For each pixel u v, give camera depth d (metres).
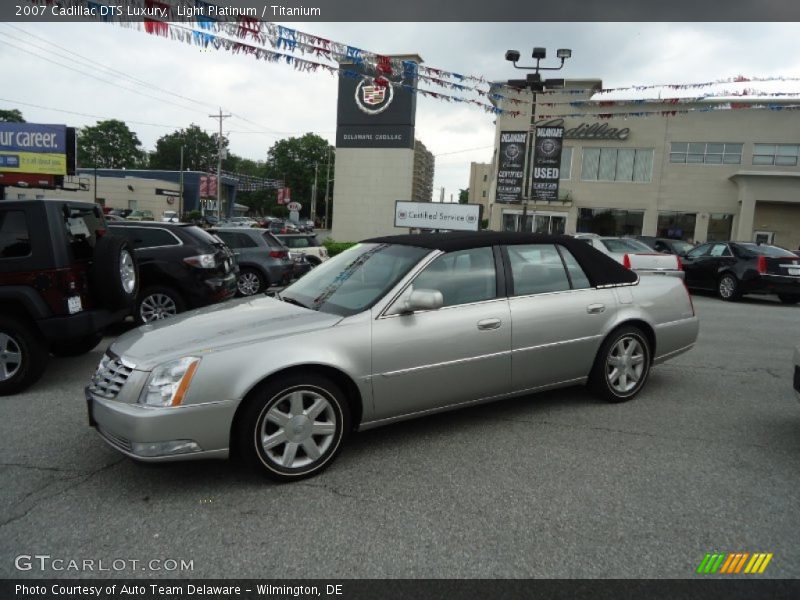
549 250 4.68
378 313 3.77
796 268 12.67
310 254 16.09
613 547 2.78
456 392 4.07
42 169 26.28
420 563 2.66
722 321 10.21
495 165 35.41
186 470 3.64
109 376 3.42
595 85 30.50
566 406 4.90
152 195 64.81
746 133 31.97
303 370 3.48
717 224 32.88
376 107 24.83
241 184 82.75
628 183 33.50
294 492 3.34
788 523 3.01
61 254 5.25
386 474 3.58
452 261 4.17
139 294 7.79
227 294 8.59
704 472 3.62
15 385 5.23
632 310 4.90
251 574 2.58
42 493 3.33
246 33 6.43
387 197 25.17
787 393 5.41
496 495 3.30
